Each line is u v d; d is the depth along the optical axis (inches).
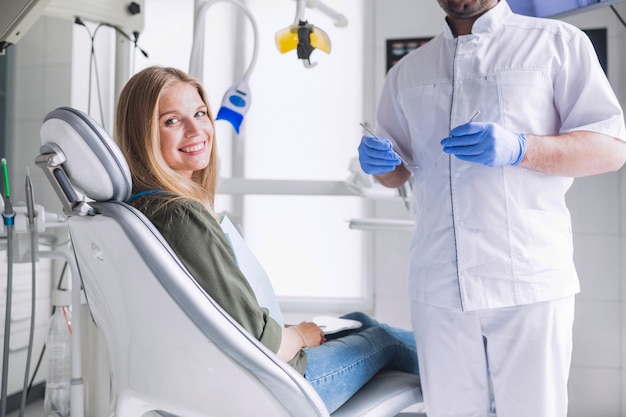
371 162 52.5
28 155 106.7
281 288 116.1
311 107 114.2
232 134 114.4
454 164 49.1
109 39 111.0
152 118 42.5
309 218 115.1
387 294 106.0
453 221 49.1
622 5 96.1
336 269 114.6
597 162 45.3
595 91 46.7
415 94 53.4
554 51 48.1
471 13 49.6
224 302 37.2
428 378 50.7
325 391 44.3
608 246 97.0
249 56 115.3
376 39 107.3
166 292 33.9
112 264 35.5
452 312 49.2
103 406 69.5
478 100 48.9
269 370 34.4
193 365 34.8
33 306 59.6
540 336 46.4
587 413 97.6
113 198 36.3
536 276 46.6
